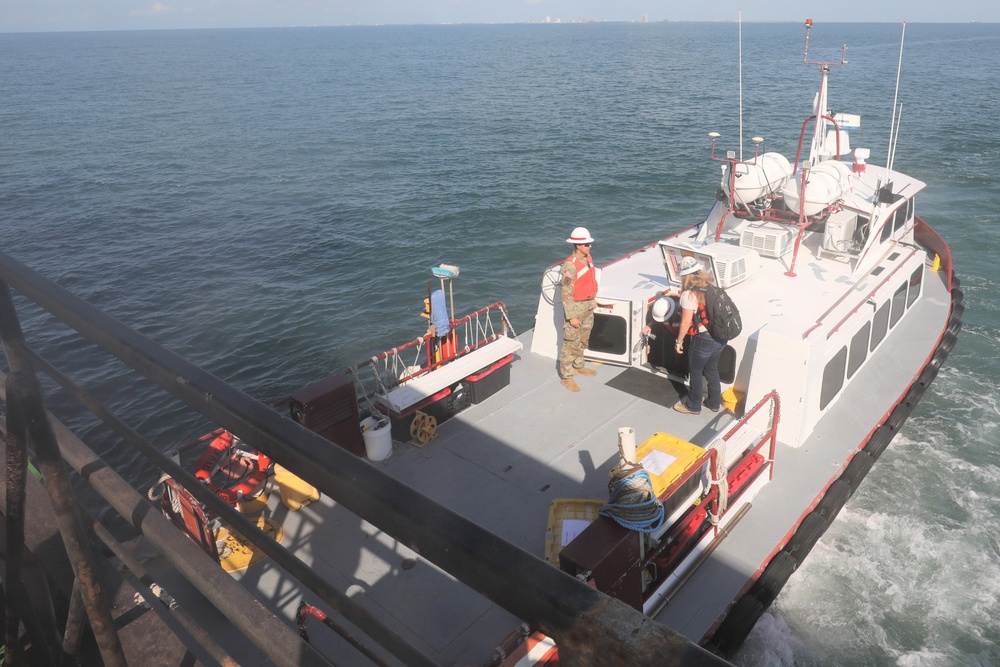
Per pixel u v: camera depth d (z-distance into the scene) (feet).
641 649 2.11
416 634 20.52
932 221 77.56
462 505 25.68
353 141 156.04
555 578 2.38
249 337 61.82
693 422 29.40
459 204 98.07
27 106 246.88
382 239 85.30
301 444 3.17
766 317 29.66
